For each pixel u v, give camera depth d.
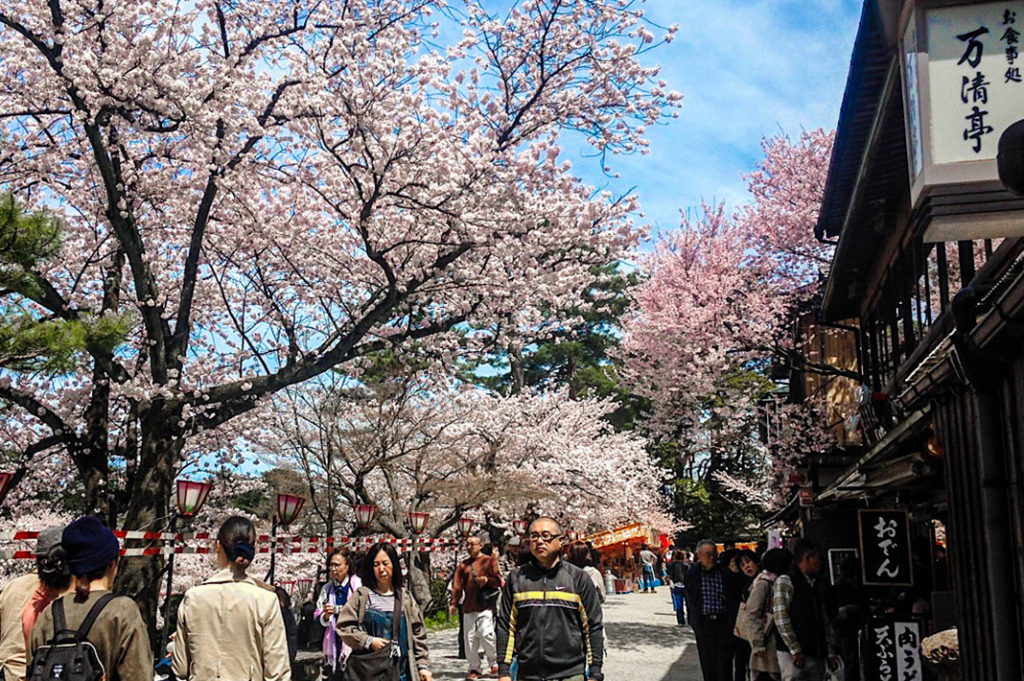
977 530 6.30
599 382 41.75
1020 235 4.96
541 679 6.07
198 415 13.38
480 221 12.41
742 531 40.12
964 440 6.55
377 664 7.12
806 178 22.48
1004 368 5.70
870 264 15.24
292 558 19.86
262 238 14.45
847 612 10.27
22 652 4.75
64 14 11.80
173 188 13.60
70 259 14.55
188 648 5.29
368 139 12.14
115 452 14.55
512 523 25.84
